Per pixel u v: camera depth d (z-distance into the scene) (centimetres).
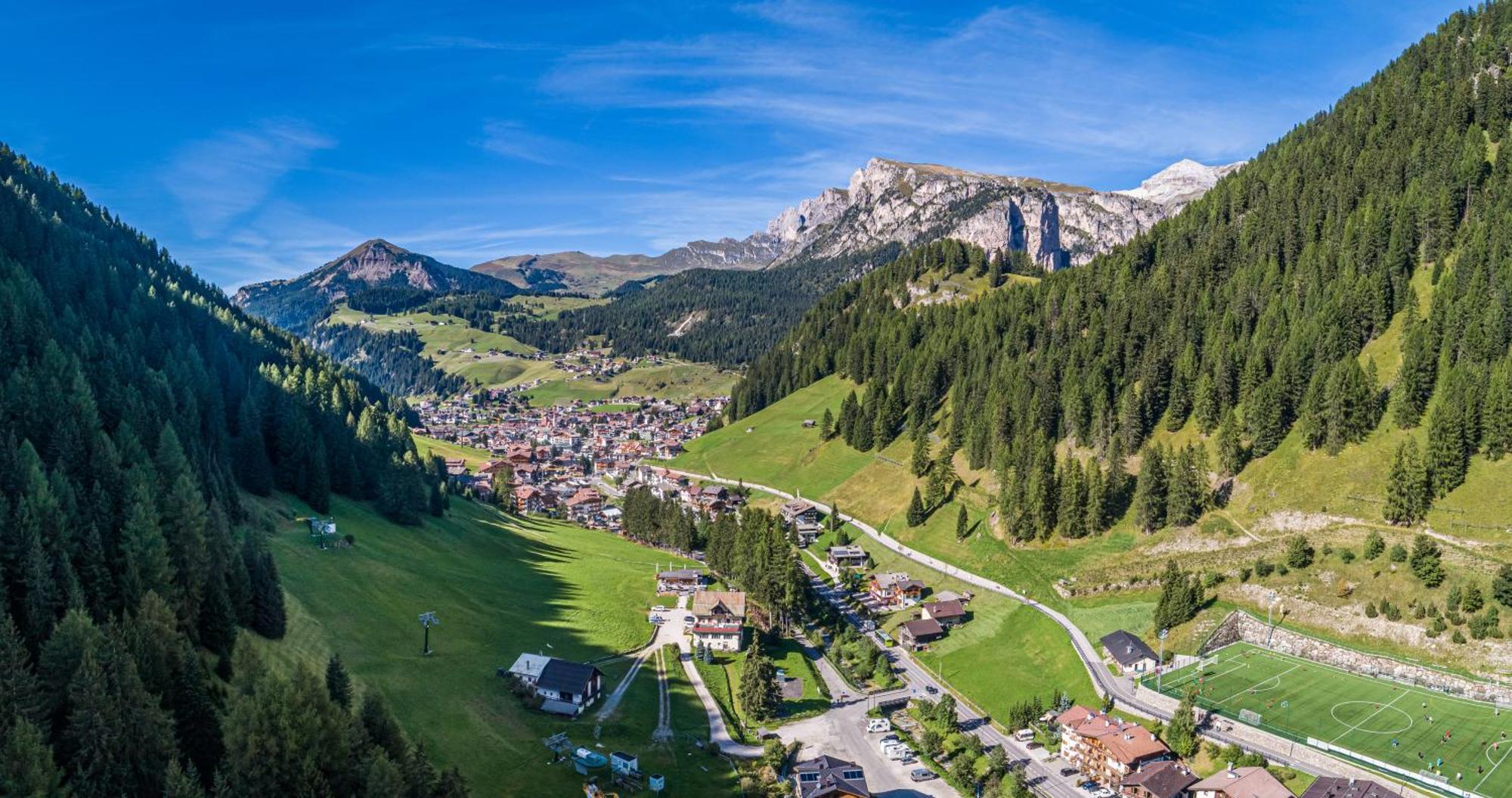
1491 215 17712
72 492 8662
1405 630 12800
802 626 17288
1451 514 13925
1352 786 9669
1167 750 11300
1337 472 15700
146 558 8469
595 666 13200
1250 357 18462
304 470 16175
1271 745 10975
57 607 7738
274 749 6919
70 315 14375
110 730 6512
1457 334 15825
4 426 9825
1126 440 19150
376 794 7081
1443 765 10119
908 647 16138
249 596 9638
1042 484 18238
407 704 10031
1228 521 16225
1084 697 13125
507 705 11006
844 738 12500
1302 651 13362
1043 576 17112
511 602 15025
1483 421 14462
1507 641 11931
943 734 12625
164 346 16938
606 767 9956
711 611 15250
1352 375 16000
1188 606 14312
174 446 11119
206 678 8012
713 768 10750
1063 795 11019
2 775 5800
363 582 13000
